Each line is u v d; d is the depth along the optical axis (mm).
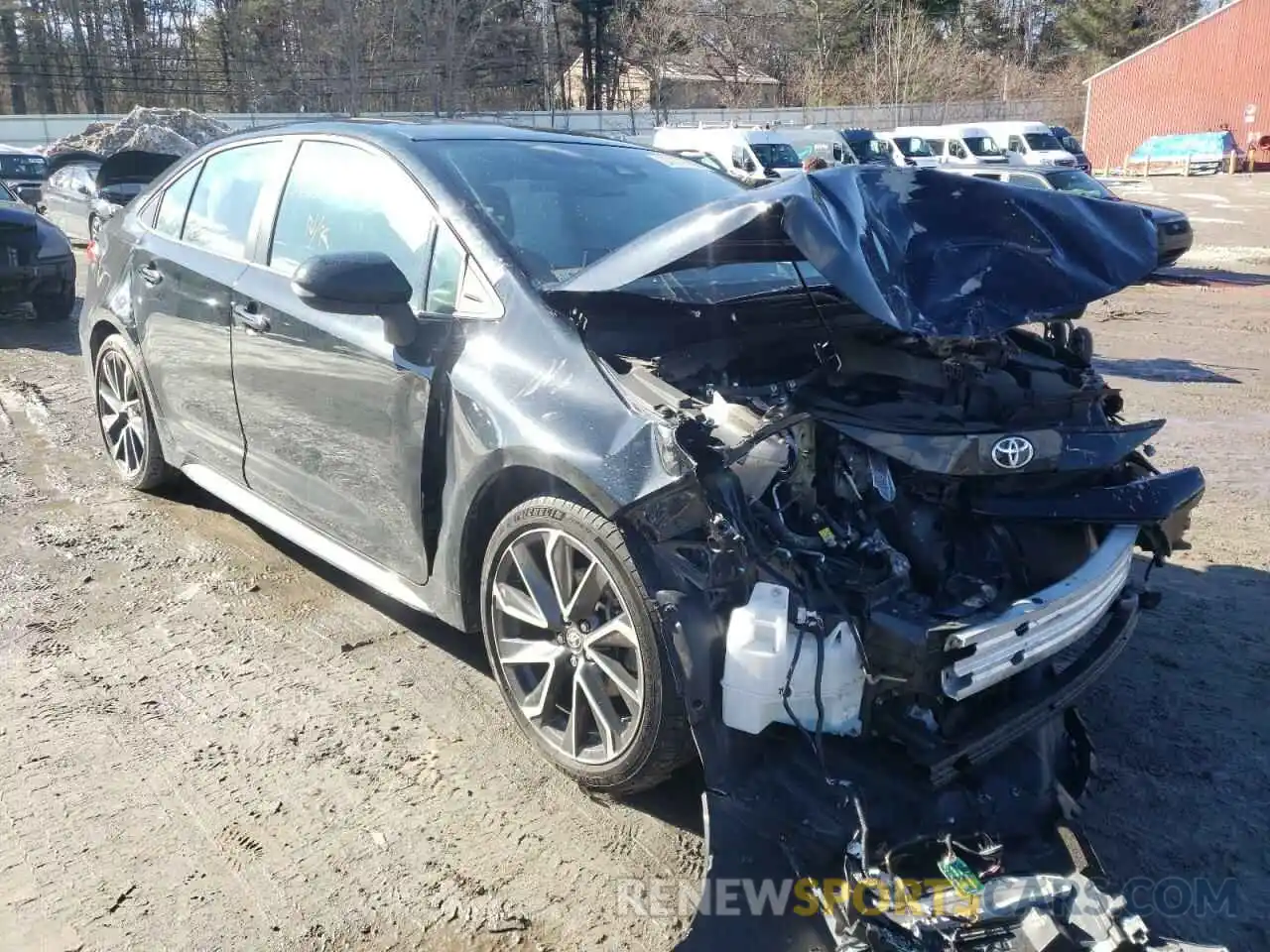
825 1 54781
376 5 47562
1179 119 45156
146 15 53781
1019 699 2758
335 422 3744
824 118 46125
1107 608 2918
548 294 3217
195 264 4535
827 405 2916
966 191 2977
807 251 2643
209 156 4828
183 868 2793
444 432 3291
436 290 3494
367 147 3916
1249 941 2584
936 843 2523
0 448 6273
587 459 2811
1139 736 3438
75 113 54000
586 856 2865
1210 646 4031
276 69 49125
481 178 3715
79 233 15312
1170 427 7234
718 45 57000
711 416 2820
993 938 2303
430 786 3145
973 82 50812
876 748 2666
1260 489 5844
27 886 2717
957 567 2826
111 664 3807
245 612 4227
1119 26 63062
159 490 5500
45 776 3154
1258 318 12211
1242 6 42625
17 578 4477
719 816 2547
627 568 2764
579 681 3041
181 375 4723
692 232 2838
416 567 3545
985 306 2705
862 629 2553
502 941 2568
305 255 4027
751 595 2582
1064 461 2896
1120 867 2834
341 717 3494
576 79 59906
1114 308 13070
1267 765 3285
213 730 3408
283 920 2619
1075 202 3074
